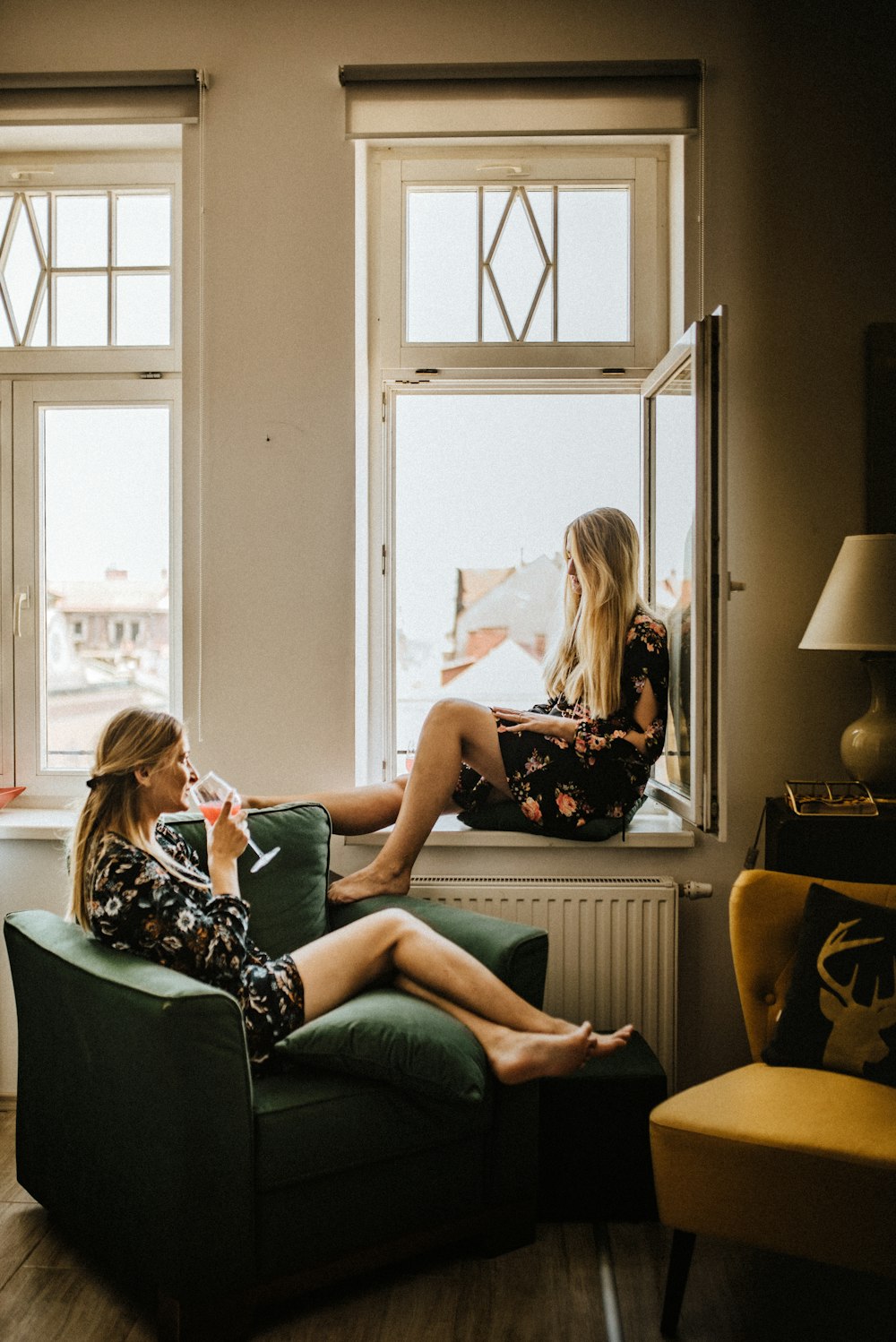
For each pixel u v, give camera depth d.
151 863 2.01
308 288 2.81
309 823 2.48
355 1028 1.92
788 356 2.77
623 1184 2.24
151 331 2.99
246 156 2.81
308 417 2.80
